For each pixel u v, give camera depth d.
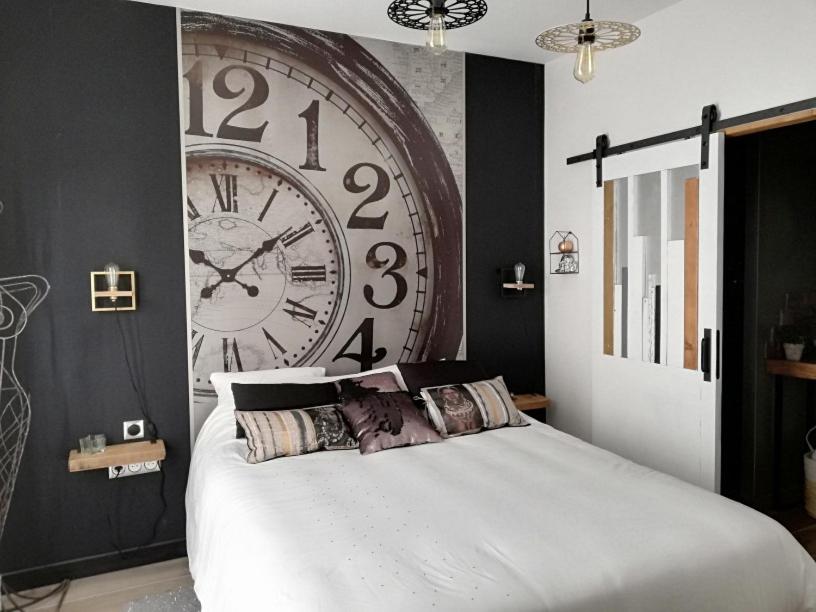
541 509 2.20
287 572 1.80
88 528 3.17
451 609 1.62
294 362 3.64
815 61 2.68
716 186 3.10
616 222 3.78
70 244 3.10
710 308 3.16
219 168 3.41
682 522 2.09
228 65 3.41
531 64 4.34
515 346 4.38
